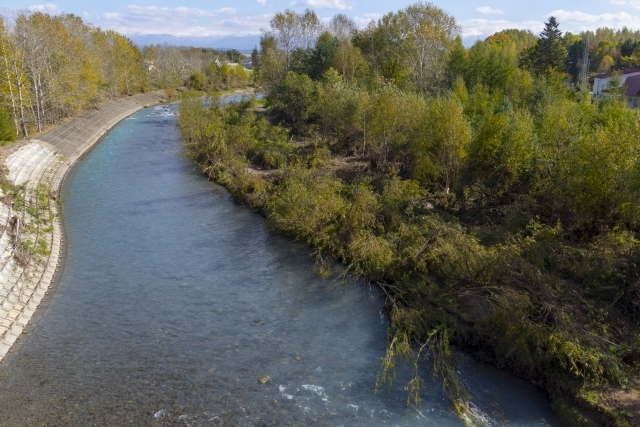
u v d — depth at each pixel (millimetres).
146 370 16688
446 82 54656
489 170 27797
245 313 20484
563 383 15039
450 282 20266
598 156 20969
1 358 17219
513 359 16531
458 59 56562
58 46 57906
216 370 16703
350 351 17828
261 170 40031
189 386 15875
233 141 43656
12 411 14633
